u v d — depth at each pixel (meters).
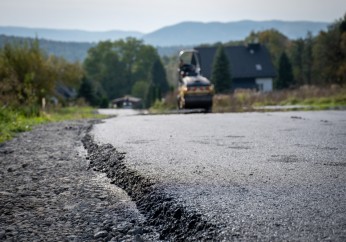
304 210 4.07
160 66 134.88
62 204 5.22
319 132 10.52
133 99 121.94
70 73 46.62
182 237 3.90
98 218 4.66
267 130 11.35
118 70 135.88
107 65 133.25
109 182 6.37
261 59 81.31
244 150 7.92
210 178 5.61
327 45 73.88
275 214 3.99
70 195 5.64
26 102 24.97
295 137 9.62
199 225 3.92
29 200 5.41
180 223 4.14
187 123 14.52
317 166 6.21
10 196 5.61
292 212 4.03
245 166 6.36
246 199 4.54
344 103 27.81
